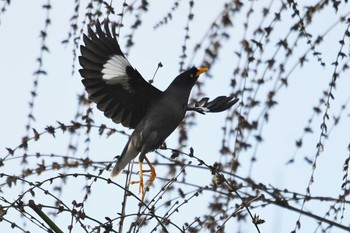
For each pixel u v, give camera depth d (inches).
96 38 447.2
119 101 472.1
